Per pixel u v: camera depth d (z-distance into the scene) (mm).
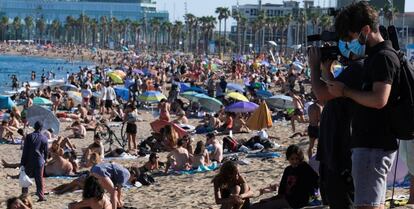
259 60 101750
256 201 14617
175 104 44281
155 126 28766
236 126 33250
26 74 106250
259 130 31391
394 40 5883
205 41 187250
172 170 22438
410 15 121812
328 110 6273
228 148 26516
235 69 77000
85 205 12727
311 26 162875
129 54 175000
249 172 20688
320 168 6461
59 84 65188
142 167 21984
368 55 5711
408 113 5688
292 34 173750
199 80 73250
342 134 6156
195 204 16297
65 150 25344
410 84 5688
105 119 39125
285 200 12008
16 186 20844
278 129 33500
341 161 6184
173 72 87000
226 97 43281
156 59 141125
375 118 5730
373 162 5742
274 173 20031
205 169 22406
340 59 6062
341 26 5773
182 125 33781
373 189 5750
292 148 11961
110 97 44156
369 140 5746
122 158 26578
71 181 21172
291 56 133250
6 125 33031
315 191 12195
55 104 44875
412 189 10484
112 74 65312
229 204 12555
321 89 5988
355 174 5824
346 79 5848
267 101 39375
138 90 52094
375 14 5684
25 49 198250
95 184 12789
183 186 19516
